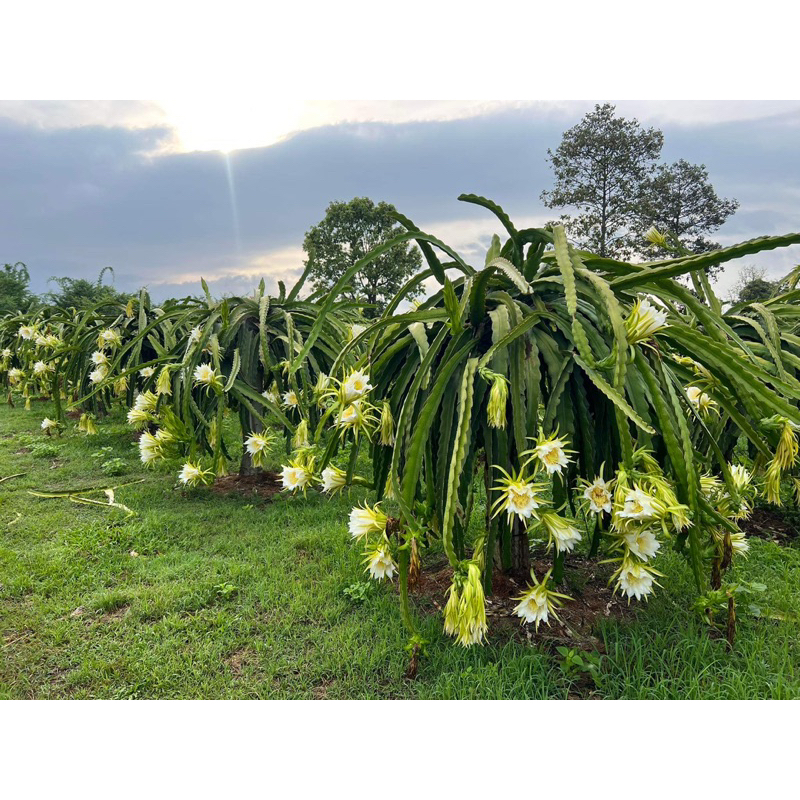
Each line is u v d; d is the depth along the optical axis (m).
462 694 1.52
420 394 1.77
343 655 1.75
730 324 2.58
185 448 3.43
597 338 1.56
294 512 3.05
